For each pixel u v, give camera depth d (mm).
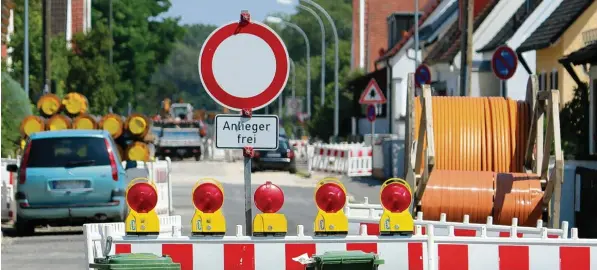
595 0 67125
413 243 15156
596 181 33062
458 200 26766
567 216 35188
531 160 28125
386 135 99125
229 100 16484
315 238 15125
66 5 139875
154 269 14156
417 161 27109
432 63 93000
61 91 99875
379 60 123500
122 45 174125
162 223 20969
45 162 38938
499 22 82562
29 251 33469
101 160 39156
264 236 15141
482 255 15359
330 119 137000
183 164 106625
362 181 76125
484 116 28531
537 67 72438
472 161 28344
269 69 16516
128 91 170750
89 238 15820
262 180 76375
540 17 75938
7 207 41688
